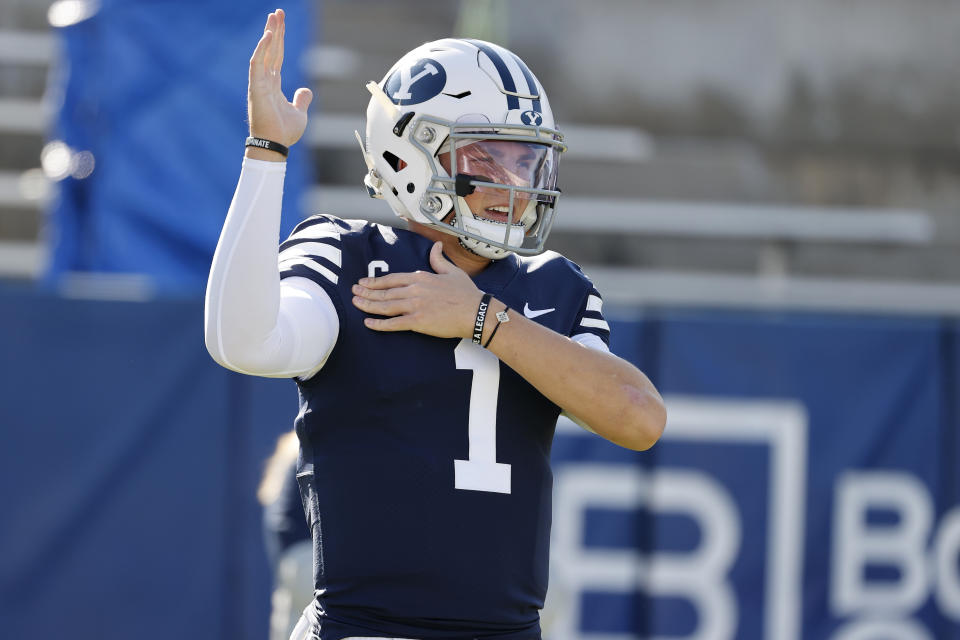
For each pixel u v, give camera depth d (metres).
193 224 19.06
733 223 26.52
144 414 16.92
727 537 17.89
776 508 17.98
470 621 6.62
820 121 28.31
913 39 28.62
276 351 6.38
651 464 17.80
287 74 19.36
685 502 17.81
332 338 6.75
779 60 28.53
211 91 19.22
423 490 6.64
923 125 28.36
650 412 6.91
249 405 17.09
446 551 6.61
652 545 17.72
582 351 6.84
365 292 6.84
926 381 18.30
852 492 18.14
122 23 19.16
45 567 16.67
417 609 6.58
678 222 26.33
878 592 18.11
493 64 7.34
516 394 6.95
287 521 11.37
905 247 26.94
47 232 20.67
